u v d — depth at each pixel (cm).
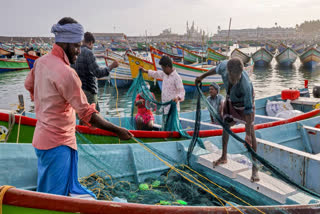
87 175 400
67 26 243
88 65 503
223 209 234
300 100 877
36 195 197
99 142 470
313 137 588
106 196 362
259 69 3188
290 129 598
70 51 252
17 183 355
